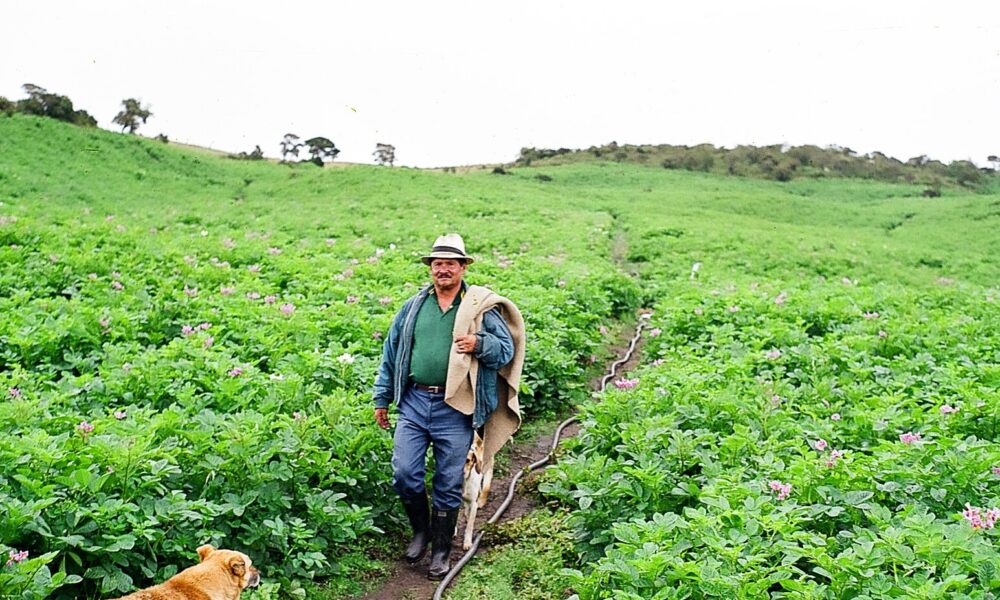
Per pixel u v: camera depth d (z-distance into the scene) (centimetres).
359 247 2023
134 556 504
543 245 2519
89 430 571
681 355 1117
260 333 979
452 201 3897
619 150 9975
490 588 586
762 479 587
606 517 601
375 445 680
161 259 1516
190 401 715
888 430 711
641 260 2691
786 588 444
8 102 5019
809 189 7450
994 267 3102
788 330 1165
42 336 891
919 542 451
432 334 611
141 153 4675
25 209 2236
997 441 696
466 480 630
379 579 597
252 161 5622
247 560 453
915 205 5794
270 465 592
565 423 959
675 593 430
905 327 1192
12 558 437
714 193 6053
